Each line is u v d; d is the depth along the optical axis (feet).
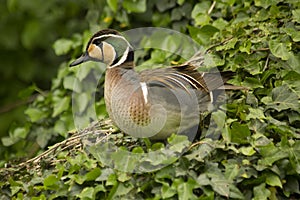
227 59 28.07
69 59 39.37
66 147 27.43
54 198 24.79
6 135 41.81
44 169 26.68
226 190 22.49
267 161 23.25
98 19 37.35
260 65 27.09
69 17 40.60
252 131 24.56
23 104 41.63
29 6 40.73
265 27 28.43
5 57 44.42
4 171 27.27
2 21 43.60
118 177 23.49
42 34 41.52
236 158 23.58
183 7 35.58
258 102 26.16
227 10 32.24
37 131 34.76
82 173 24.72
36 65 43.73
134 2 35.45
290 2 29.17
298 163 23.50
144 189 23.26
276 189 23.71
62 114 33.99
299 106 25.36
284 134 24.36
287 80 26.61
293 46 27.78
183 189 22.53
